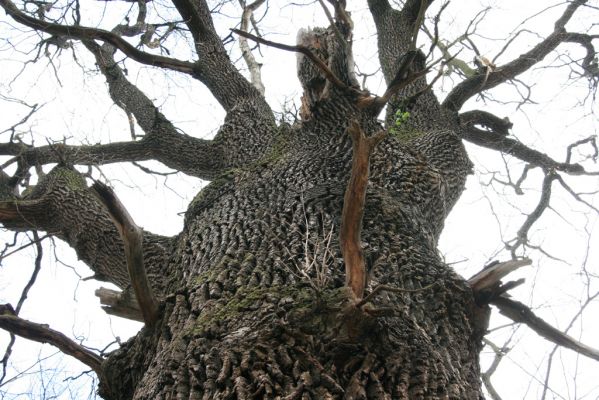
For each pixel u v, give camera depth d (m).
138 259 3.08
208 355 2.72
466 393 2.83
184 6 6.66
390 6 7.27
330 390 2.54
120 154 6.18
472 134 7.00
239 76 6.52
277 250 3.42
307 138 4.62
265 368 2.60
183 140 6.07
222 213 4.06
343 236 2.83
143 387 2.85
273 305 2.91
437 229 4.37
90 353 3.52
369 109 4.55
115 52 7.83
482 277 3.34
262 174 4.45
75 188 4.89
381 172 4.34
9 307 3.76
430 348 2.89
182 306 3.18
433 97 6.15
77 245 4.61
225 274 3.29
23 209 4.82
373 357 2.70
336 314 2.70
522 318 3.53
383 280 3.22
